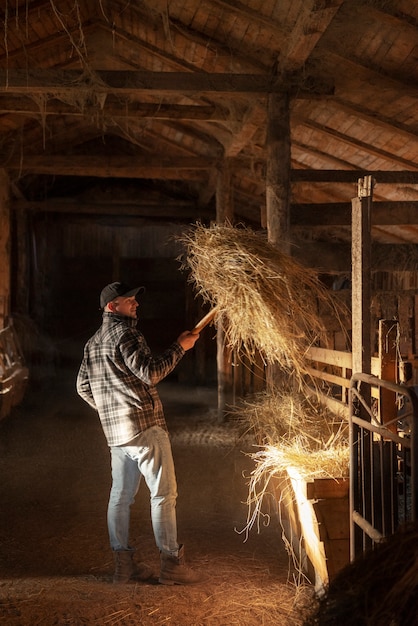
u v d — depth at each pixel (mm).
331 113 6895
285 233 6031
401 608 1448
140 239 13773
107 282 13641
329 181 6570
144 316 13703
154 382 3342
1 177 10023
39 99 6891
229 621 3021
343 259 6402
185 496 5207
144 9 6262
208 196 11703
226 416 8531
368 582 1521
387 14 4883
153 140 10695
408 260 6793
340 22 5160
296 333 3910
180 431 8023
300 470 3463
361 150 7508
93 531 4375
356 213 3346
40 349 12672
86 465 6395
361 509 2990
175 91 5984
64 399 11023
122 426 3377
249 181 10586
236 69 6609
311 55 5742
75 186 13008
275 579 3498
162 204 12719
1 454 6848
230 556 3859
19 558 3891
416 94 5844
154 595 3311
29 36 6934
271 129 6031
